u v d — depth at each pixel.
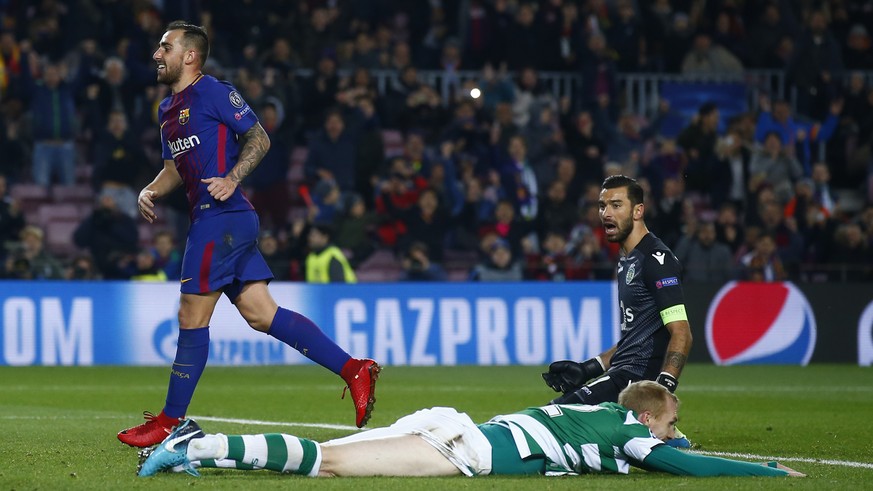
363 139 67.81
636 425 20.22
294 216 71.62
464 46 77.56
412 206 64.25
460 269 61.56
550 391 43.31
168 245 59.72
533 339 58.53
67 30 72.44
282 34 75.06
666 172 70.06
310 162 67.50
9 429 29.55
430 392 42.84
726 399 41.12
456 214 65.50
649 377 23.88
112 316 55.94
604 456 20.22
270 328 24.30
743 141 74.31
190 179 24.12
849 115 78.62
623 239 24.33
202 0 75.31
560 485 18.94
